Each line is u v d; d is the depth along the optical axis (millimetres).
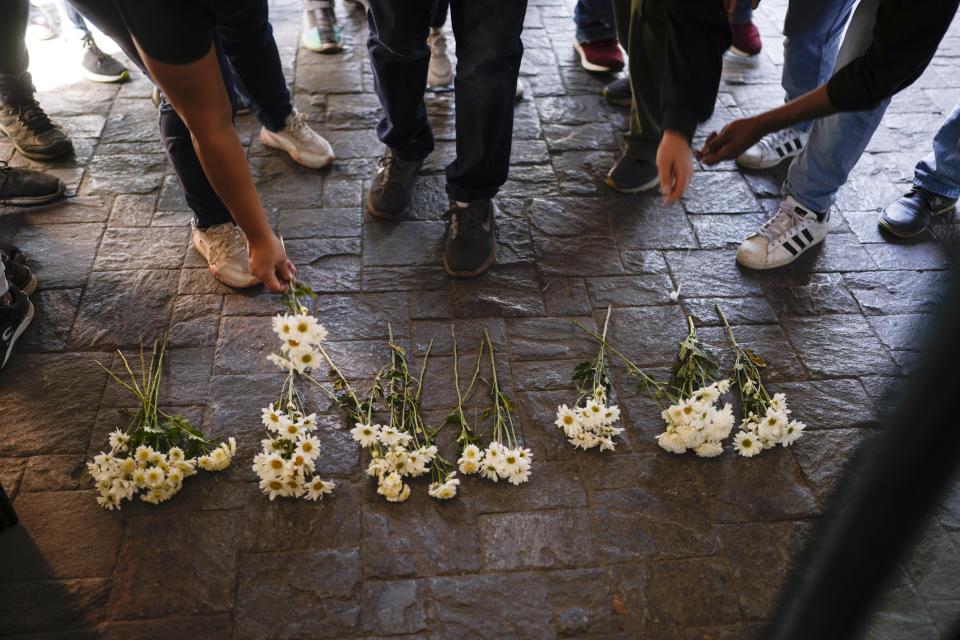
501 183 2625
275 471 1956
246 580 1843
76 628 1750
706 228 2859
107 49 3621
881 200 2982
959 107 2678
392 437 2047
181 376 2299
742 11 3619
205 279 2598
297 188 2973
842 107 1767
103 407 2207
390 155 2826
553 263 2701
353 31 3840
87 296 2518
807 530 1976
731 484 2072
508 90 2342
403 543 1920
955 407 716
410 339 2438
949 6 1573
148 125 3242
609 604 1819
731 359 2406
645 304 2570
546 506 2008
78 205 2855
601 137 3258
